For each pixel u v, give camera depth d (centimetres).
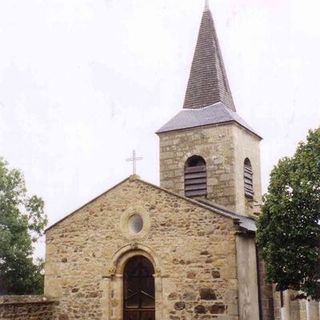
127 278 1892
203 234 1769
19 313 1762
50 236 2000
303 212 1612
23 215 2862
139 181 1906
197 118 2438
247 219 2161
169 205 1841
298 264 1599
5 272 2712
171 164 2411
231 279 1694
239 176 2322
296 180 1639
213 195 2292
